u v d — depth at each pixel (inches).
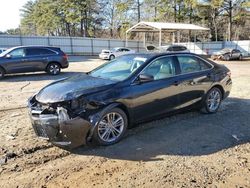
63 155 185.6
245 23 2367.1
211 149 195.3
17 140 208.8
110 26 2588.6
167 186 148.4
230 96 363.9
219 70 282.0
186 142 207.2
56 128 182.2
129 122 213.5
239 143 207.0
